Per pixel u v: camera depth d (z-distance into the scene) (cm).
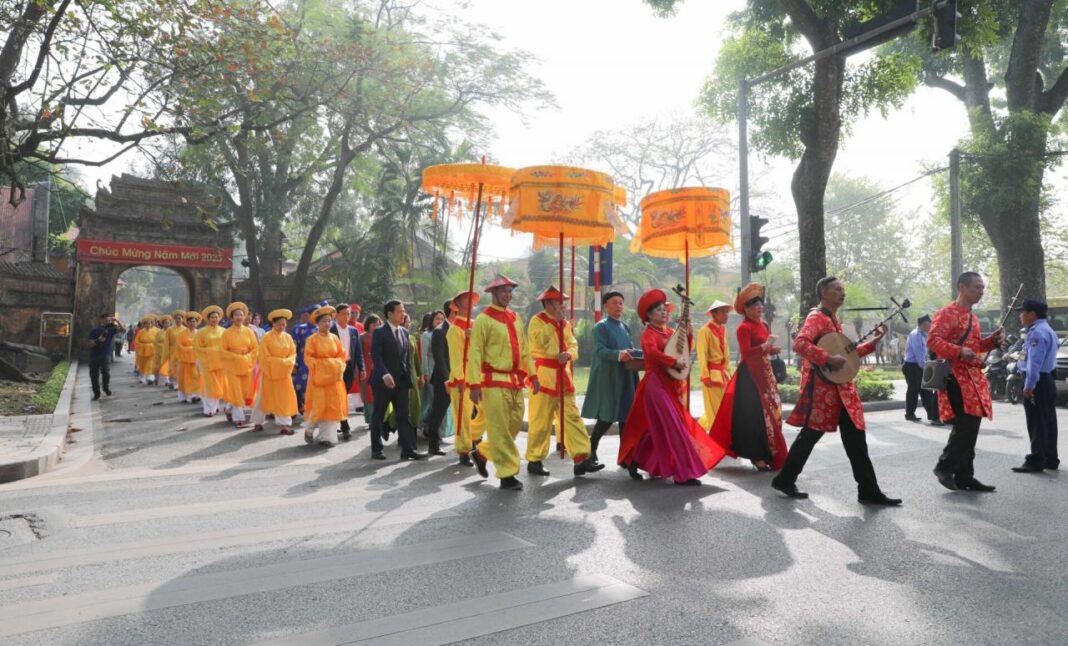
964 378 617
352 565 428
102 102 1210
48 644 317
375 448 838
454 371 788
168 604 365
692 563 430
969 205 2223
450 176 804
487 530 508
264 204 3394
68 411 1242
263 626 337
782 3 1563
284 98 1509
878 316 4238
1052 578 402
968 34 1612
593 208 721
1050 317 2455
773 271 4262
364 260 3416
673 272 4147
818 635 326
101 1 1088
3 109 1164
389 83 2491
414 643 317
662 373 687
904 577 404
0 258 3400
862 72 1745
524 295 3884
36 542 481
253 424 1104
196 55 1280
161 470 762
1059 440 962
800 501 596
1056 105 2275
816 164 1595
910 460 803
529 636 325
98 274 2870
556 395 736
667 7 1789
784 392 1503
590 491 646
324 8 2728
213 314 1260
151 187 2994
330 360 927
